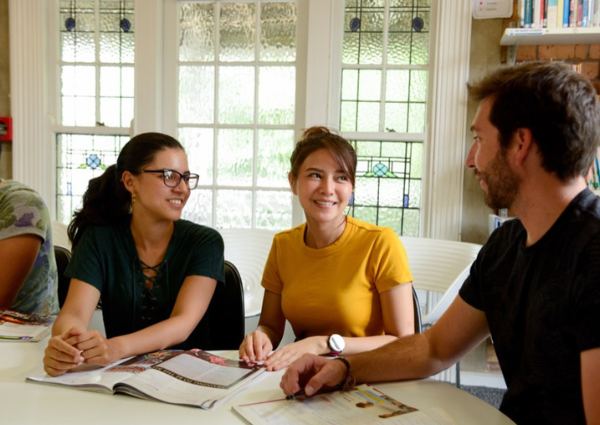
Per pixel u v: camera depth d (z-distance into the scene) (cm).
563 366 83
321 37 302
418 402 97
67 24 332
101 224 149
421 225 306
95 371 107
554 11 245
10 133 328
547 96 83
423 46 304
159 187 140
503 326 99
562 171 84
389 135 308
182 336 131
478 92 95
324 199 140
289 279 150
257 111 323
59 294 188
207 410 91
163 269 146
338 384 102
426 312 298
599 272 76
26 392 97
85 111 337
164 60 326
